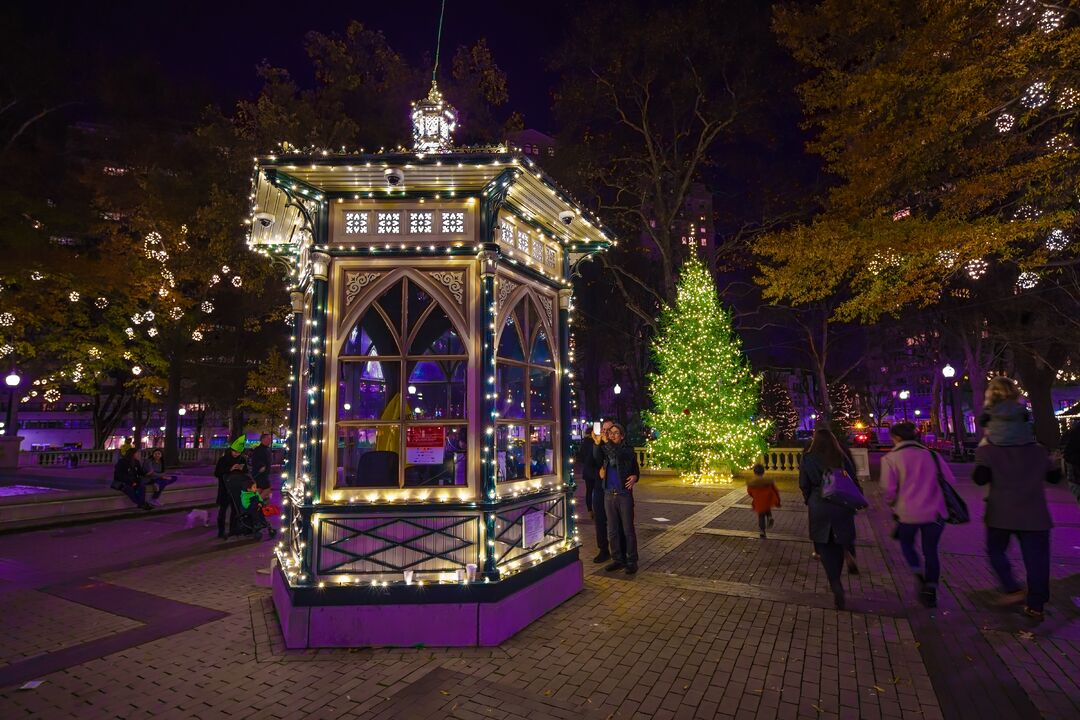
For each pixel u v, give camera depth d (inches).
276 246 263.9
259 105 729.0
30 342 900.6
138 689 150.3
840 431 721.0
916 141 408.5
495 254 194.4
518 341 224.2
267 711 138.2
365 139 798.5
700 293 756.0
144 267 804.6
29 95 578.9
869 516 431.5
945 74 392.8
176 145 764.6
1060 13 359.3
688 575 264.2
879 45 435.2
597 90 983.6
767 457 799.7
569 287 255.9
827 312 1261.1
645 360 1299.2
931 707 137.9
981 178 418.3
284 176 185.0
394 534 185.5
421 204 200.1
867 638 182.4
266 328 1318.9
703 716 134.3
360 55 790.5
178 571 281.3
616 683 151.6
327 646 176.2
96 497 450.9
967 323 1003.9
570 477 244.4
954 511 216.5
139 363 1047.0
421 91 815.7
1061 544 320.5
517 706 139.3
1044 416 901.2
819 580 253.8
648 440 866.1
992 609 207.9
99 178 697.6
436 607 178.5
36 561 307.1
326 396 189.6
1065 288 701.9
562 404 247.4
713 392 706.8
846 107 459.5
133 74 669.3
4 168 502.9
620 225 1085.1
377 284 196.9
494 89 832.3
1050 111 417.4
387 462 198.1
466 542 185.9
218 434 2347.4
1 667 165.2
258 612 213.6
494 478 188.4
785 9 480.7
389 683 151.9
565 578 226.4
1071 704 137.9
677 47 904.9
